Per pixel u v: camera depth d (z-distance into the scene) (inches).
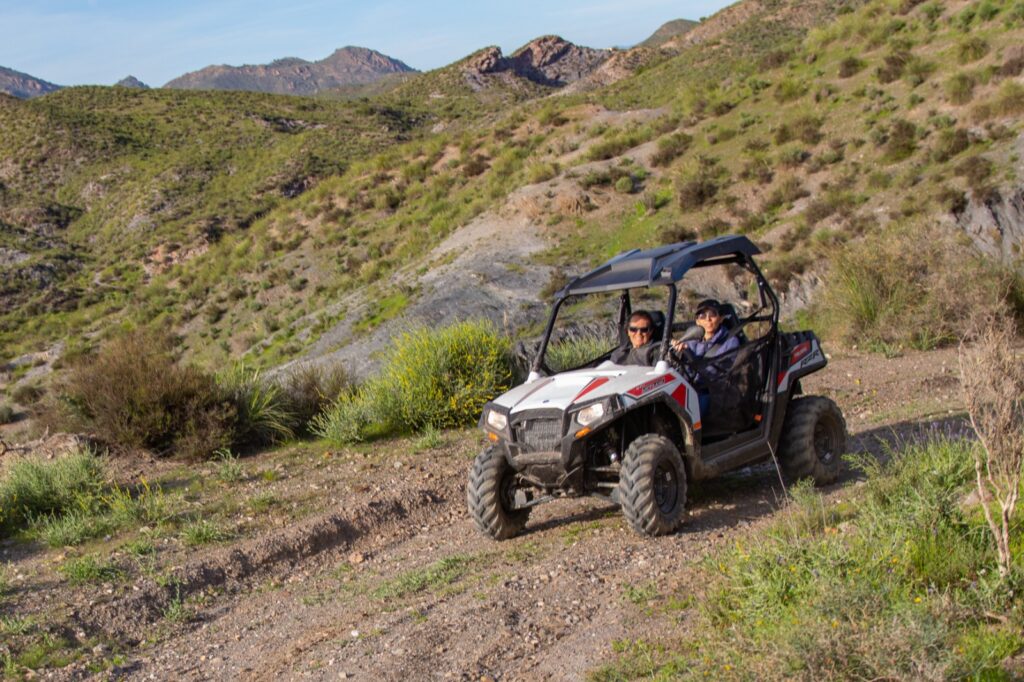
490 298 1273.4
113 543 325.4
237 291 1913.1
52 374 1888.5
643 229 1423.5
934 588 172.1
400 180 2138.3
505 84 7760.8
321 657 221.1
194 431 444.5
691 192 1430.9
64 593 279.7
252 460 444.5
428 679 195.9
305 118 5147.6
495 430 285.3
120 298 2556.6
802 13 4200.3
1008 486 176.6
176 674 231.8
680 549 255.9
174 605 276.5
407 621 233.6
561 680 184.7
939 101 1385.3
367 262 1806.1
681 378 281.3
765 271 1155.9
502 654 203.0
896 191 1220.5
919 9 1683.1
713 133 1643.7
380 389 504.7
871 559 184.7
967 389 183.5
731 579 200.7
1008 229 1063.6
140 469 428.1
